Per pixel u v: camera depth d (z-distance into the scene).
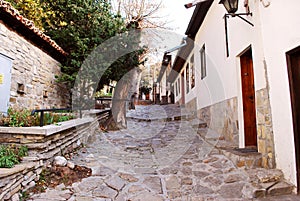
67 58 6.27
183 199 2.34
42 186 2.44
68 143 3.65
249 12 3.41
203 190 2.54
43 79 5.27
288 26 2.54
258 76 3.17
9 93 3.93
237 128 3.99
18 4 5.98
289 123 2.55
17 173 2.10
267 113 2.94
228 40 4.46
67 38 6.20
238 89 3.97
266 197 2.33
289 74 2.55
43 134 2.59
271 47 2.88
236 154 3.12
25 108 4.42
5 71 3.82
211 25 5.75
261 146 3.11
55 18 6.52
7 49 3.91
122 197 2.37
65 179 2.68
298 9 2.37
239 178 2.68
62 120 3.98
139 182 2.79
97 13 6.47
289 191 2.41
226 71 4.62
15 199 2.05
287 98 2.58
